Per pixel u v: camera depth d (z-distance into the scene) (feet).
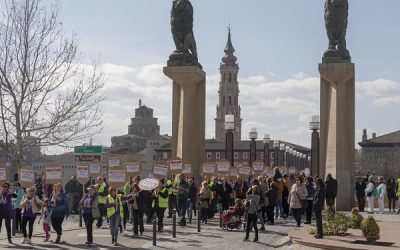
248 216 73.05
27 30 116.98
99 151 112.68
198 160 130.21
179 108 130.21
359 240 67.87
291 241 71.26
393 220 101.76
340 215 76.69
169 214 103.55
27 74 116.16
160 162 98.94
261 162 131.95
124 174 89.71
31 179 82.84
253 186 73.41
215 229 86.79
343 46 129.80
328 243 65.46
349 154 128.36
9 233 69.87
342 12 129.08
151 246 67.56
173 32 131.44
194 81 129.18
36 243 70.23
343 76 126.62
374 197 132.46
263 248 66.74
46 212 71.77
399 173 483.51
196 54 134.31
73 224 96.48
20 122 116.88
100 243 70.23
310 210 94.48
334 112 127.44
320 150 129.80
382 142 490.08
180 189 91.91
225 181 103.50
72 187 115.85
